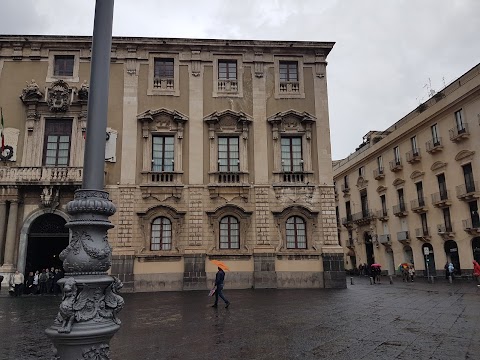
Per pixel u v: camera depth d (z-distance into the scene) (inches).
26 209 955.3
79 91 1019.3
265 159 1033.5
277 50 1095.6
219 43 1077.1
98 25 223.5
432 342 367.6
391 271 1900.8
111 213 210.5
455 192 1478.8
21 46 1047.6
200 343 374.6
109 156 997.2
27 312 618.5
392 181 1865.2
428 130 1626.5
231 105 1058.1
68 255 199.5
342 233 2390.5
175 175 1009.5
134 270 947.3
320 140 1056.8
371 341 374.3
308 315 539.5
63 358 181.8
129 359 318.3
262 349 347.9
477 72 1507.1
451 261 1515.7
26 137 999.6
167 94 1049.5
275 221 1003.9
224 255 973.8
